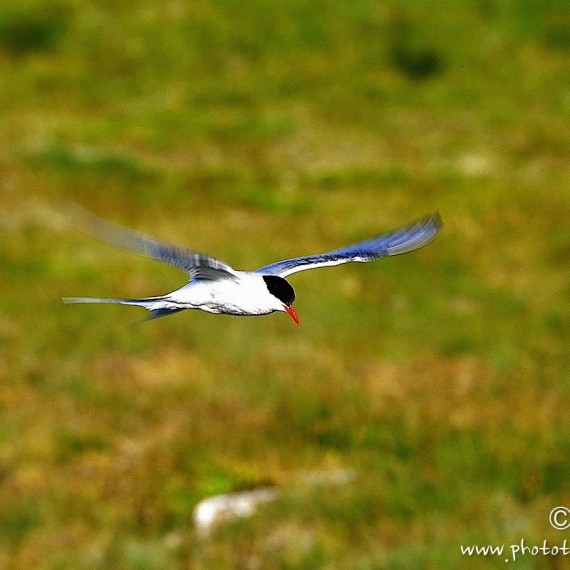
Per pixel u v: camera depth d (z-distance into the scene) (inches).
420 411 555.5
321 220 973.2
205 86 1398.9
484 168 1144.2
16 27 1499.8
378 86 1381.6
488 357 676.1
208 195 1045.8
